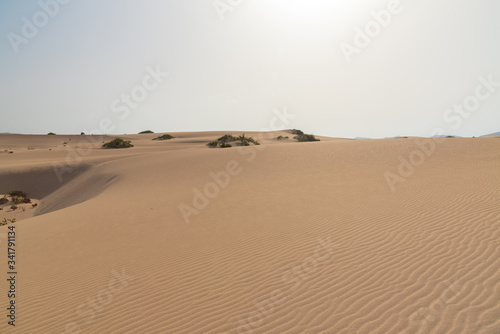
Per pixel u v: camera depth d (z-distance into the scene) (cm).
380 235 771
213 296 550
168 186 1712
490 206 920
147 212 1188
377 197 1161
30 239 952
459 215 865
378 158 2030
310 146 2641
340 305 489
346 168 1820
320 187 1408
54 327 492
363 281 556
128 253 787
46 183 2477
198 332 451
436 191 1173
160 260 726
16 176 2517
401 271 579
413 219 869
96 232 984
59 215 1276
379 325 434
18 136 6222
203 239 852
